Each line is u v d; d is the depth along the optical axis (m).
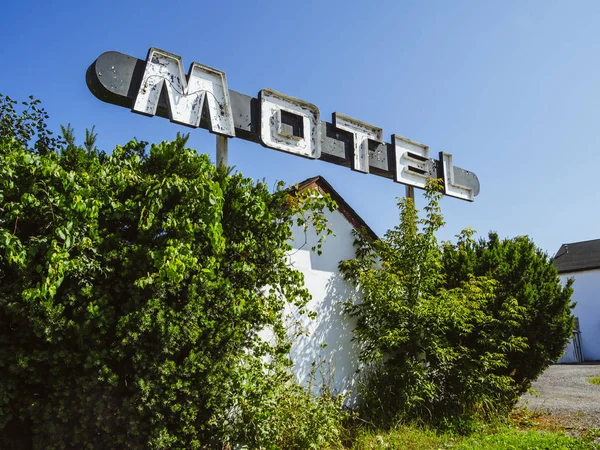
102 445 4.63
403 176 10.10
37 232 4.82
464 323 8.70
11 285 4.48
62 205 4.63
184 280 5.17
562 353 9.97
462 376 8.44
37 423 4.55
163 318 4.75
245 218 5.93
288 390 6.57
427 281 8.98
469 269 9.80
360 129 9.48
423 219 9.07
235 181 5.97
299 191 7.43
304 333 7.85
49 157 5.08
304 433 6.05
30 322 4.36
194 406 4.95
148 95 6.80
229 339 5.30
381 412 7.82
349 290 9.02
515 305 9.03
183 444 4.91
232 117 7.52
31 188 4.74
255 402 5.58
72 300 4.54
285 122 8.32
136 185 5.21
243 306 5.38
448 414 8.29
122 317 4.57
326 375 8.25
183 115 7.05
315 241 8.66
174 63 7.13
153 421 4.68
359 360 8.76
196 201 5.21
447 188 10.92
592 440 7.16
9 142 5.12
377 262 9.48
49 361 4.47
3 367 4.46
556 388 13.78
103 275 4.81
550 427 8.37
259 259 6.08
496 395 8.91
